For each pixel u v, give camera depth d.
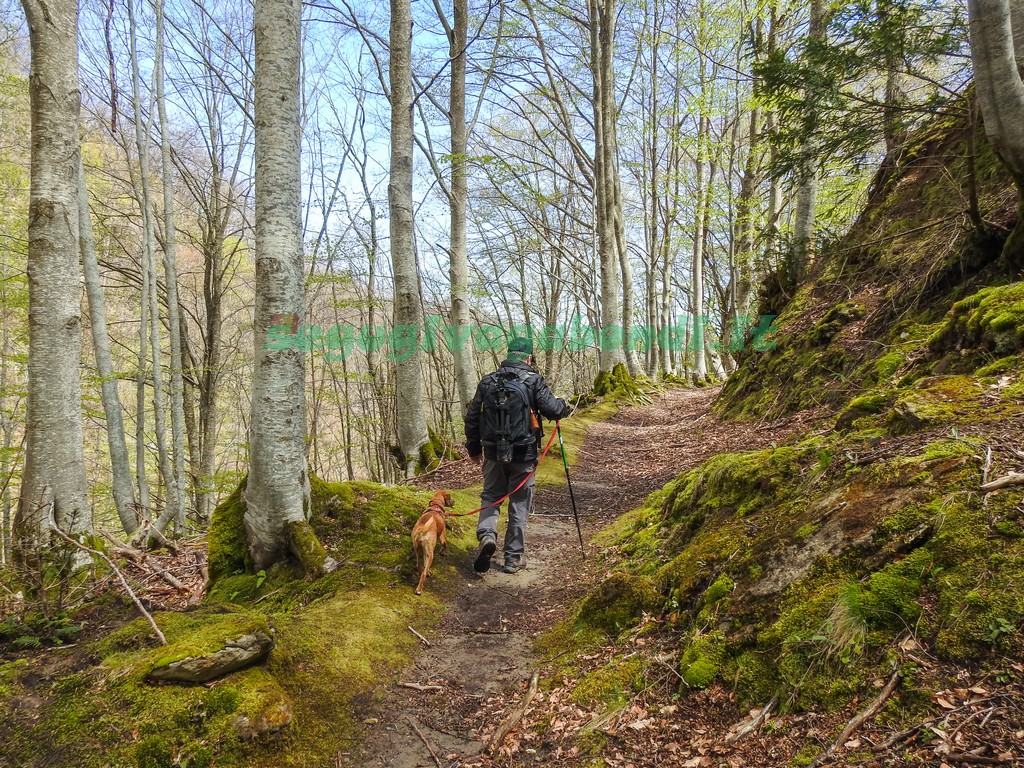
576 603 4.04
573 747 2.44
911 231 6.33
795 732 1.97
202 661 2.58
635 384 17.39
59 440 4.50
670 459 8.46
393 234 9.28
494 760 2.53
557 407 4.73
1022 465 2.26
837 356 6.66
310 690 2.88
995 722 1.60
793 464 3.33
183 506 11.06
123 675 2.59
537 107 18.59
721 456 4.12
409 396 9.60
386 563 4.47
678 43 15.52
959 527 2.14
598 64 16.75
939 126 7.42
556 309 31.06
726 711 2.26
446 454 9.79
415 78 15.09
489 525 4.56
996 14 3.92
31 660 2.89
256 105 4.39
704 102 15.19
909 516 2.31
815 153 5.45
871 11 4.61
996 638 1.79
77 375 4.70
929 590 2.05
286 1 4.38
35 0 4.55
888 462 2.66
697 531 3.66
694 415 12.26
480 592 4.46
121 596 3.71
